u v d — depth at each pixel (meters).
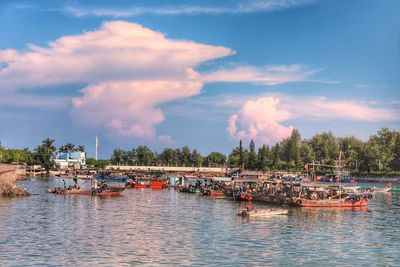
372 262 57.66
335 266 55.50
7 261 54.94
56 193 151.88
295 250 63.19
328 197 122.06
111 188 151.25
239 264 55.16
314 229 80.94
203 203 127.75
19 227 78.56
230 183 171.62
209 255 59.34
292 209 113.19
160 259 57.09
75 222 85.69
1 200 125.94
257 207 116.69
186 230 77.94
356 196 122.25
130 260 56.44
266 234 74.94
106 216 95.19
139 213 101.38
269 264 55.50
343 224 87.88
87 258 57.03
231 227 81.62
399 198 159.50
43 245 63.84
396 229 82.69
